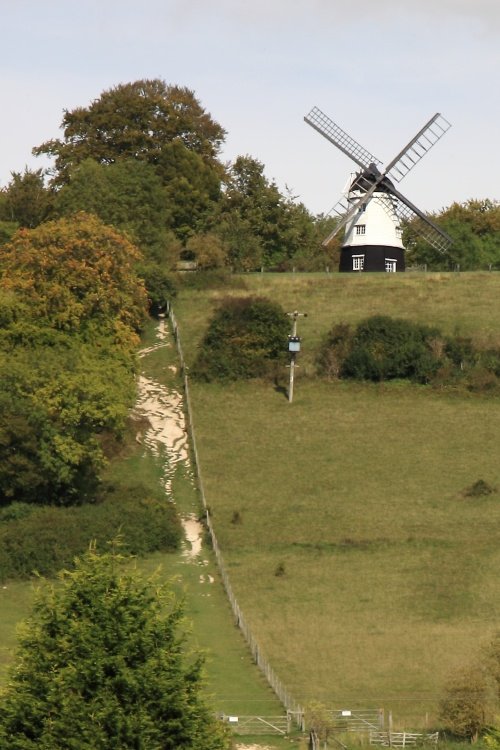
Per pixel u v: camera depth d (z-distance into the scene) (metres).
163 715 181.62
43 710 179.50
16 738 178.38
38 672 183.25
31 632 187.12
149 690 181.00
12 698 180.62
